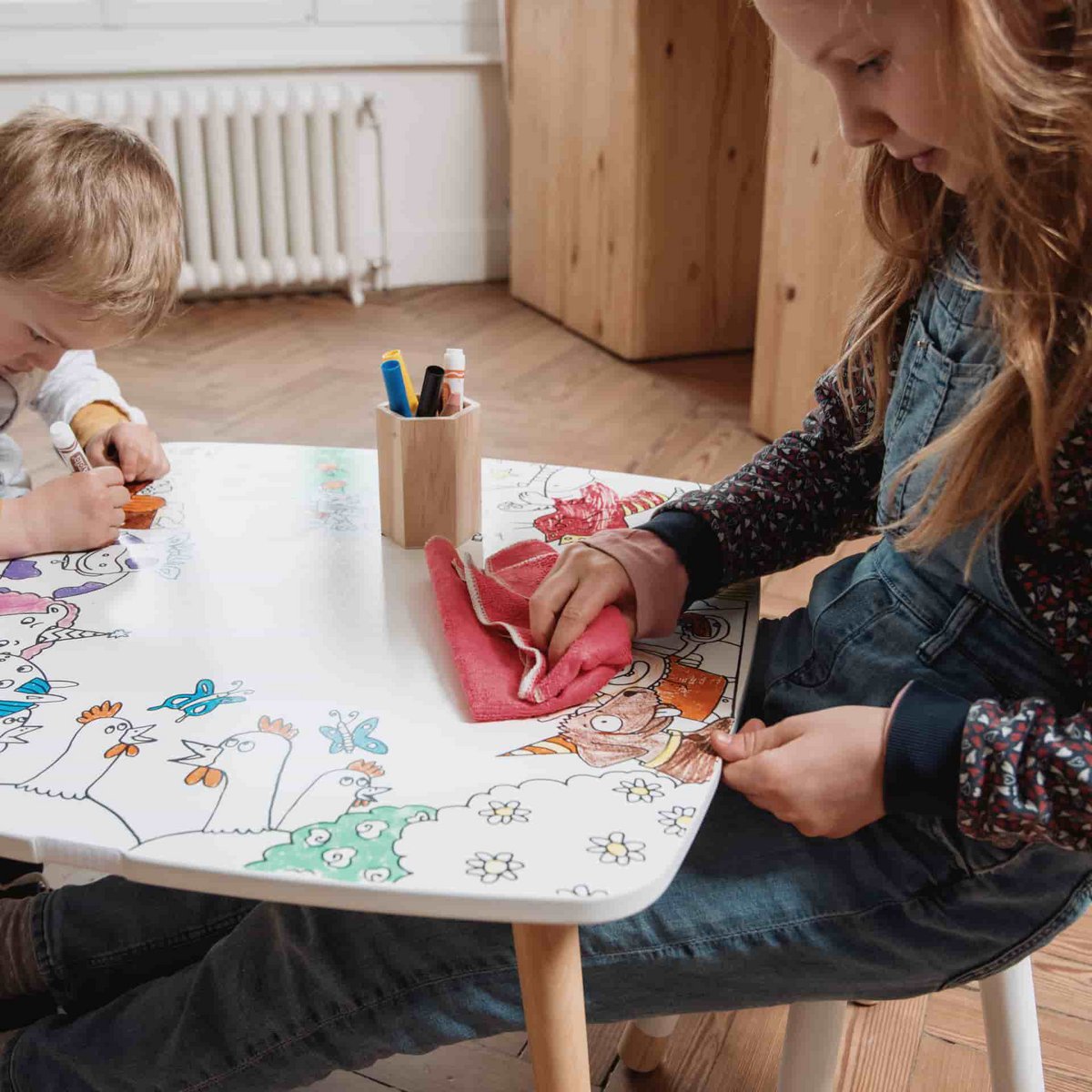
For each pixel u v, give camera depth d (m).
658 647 0.81
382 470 0.94
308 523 0.98
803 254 2.26
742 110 2.89
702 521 0.87
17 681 0.74
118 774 0.65
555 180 3.25
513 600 0.82
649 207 2.89
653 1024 1.02
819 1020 0.84
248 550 0.93
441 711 0.72
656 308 3.01
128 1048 0.84
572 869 0.59
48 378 1.27
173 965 0.94
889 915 0.73
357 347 3.11
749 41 2.82
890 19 0.62
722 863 0.75
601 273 3.10
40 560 0.90
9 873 1.17
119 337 1.08
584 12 2.94
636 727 0.71
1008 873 0.71
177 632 0.80
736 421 2.61
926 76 0.62
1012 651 0.71
